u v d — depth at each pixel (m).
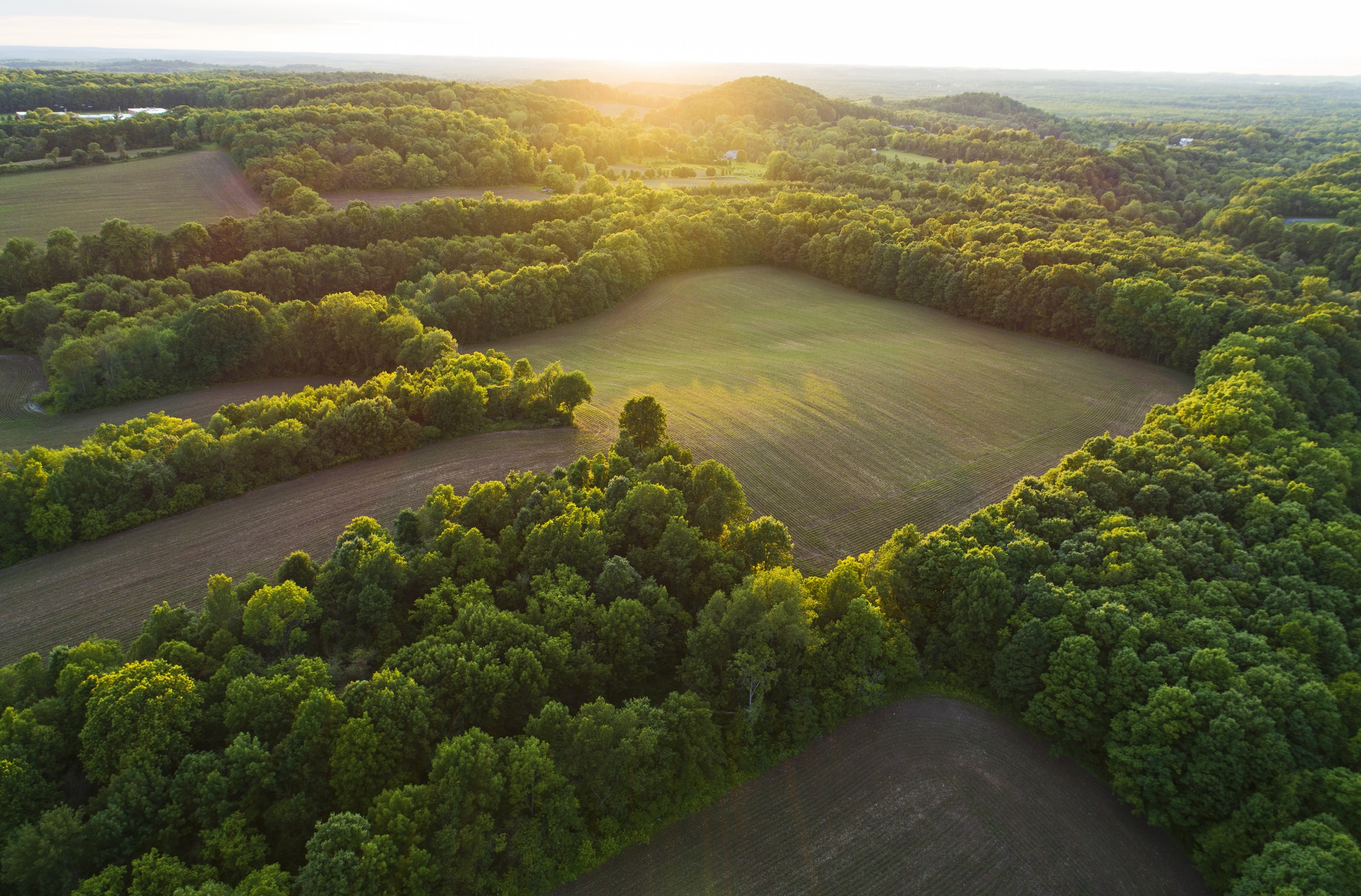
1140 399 96.56
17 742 36.62
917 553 53.78
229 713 38.94
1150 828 42.03
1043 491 61.75
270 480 71.81
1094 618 46.56
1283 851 34.25
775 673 45.84
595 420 86.06
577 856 38.72
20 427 80.56
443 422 80.31
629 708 41.38
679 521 56.31
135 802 34.78
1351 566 50.59
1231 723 38.75
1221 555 53.06
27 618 54.06
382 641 47.88
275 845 35.91
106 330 91.06
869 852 40.41
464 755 36.47
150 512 65.38
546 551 53.47
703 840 40.91
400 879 33.00
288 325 97.44
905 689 50.94
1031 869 39.69
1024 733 48.00
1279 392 77.69
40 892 32.22
